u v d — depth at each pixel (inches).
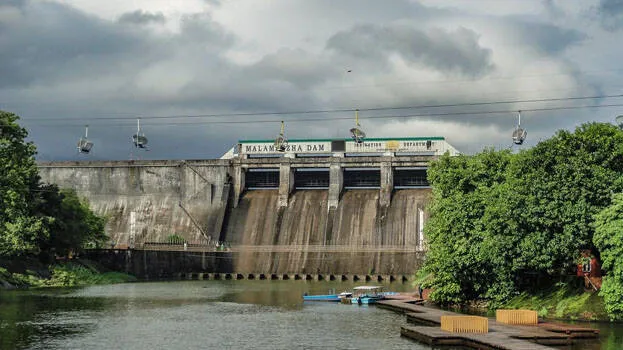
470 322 3216.0
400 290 6633.9
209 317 4106.8
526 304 4035.4
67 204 6712.6
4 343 3105.3
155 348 3029.0
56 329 3526.1
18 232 5713.6
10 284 5836.6
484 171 4601.4
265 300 5300.2
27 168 5969.5
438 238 4446.4
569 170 3673.7
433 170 4817.9
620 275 3368.6
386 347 3038.9
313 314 4293.8
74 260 6998.0
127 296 5374.0
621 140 3693.4
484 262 4165.8
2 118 5767.7
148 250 7731.3
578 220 3587.6
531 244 3698.3
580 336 3147.1
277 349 3006.9
